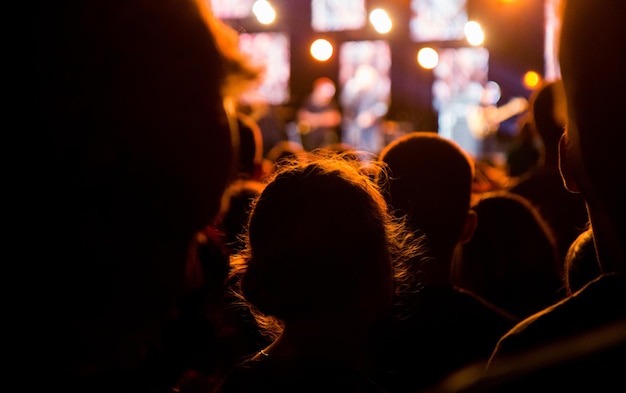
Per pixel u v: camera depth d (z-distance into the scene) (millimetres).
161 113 753
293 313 1451
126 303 768
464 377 692
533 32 13742
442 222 2346
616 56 1025
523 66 13852
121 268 757
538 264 2855
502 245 2865
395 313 1992
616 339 648
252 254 1521
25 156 725
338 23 15508
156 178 756
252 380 1403
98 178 736
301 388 1362
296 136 14453
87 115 731
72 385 773
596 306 1188
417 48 15023
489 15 13984
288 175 1543
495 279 2869
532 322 1242
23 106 724
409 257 1984
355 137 14922
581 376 829
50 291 741
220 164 809
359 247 1467
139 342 807
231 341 2162
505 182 6023
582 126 1070
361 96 15234
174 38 765
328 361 1397
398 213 2367
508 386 667
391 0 15172
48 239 733
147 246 768
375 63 15359
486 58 14617
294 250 1454
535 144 6012
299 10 15508
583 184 1142
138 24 750
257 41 15555
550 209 3859
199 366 2064
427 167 2365
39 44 725
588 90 1052
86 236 741
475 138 14352
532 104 4039
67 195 733
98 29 735
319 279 1443
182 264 802
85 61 730
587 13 1050
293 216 1473
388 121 14805
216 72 792
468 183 2387
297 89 15586
